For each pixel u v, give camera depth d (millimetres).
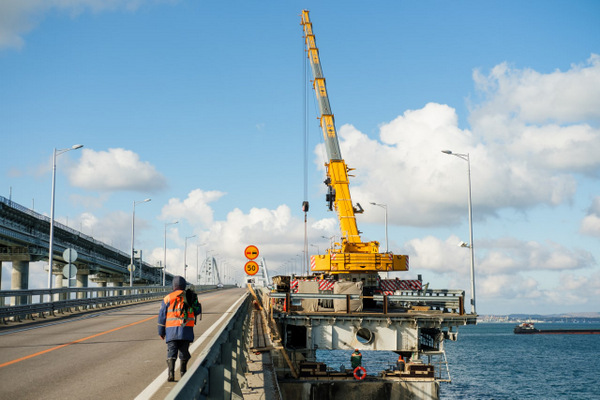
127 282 148000
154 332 20812
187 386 5105
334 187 40875
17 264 75000
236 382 10211
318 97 44875
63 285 112688
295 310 32094
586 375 87875
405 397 29141
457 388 71625
